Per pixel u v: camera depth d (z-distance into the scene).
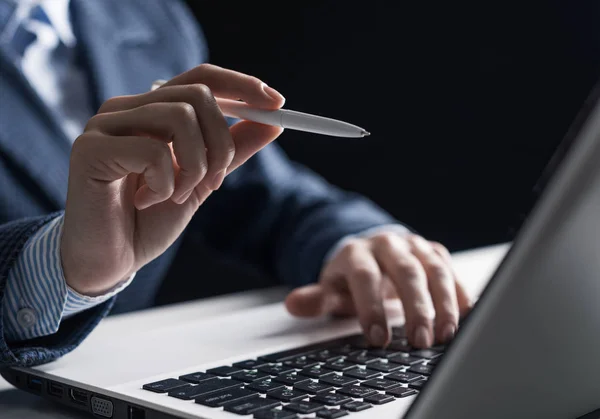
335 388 0.48
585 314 0.35
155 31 1.41
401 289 0.68
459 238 2.89
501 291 0.32
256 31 2.79
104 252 0.56
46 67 1.21
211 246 1.40
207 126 0.50
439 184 2.87
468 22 2.78
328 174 2.87
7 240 0.58
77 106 1.22
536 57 2.80
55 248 0.57
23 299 0.58
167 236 0.60
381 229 1.14
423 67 2.81
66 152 1.15
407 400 0.45
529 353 0.34
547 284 0.32
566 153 0.31
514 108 2.84
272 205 1.31
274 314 0.82
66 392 0.52
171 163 0.48
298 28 2.79
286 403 0.44
